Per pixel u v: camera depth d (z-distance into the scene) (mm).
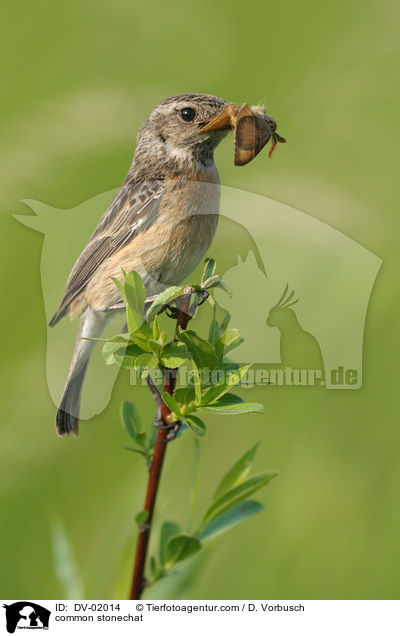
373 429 9625
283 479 9492
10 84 13391
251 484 5594
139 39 13906
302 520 9219
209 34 13906
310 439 9586
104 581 6203
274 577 8781
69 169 10805
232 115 8031
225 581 8641
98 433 9500
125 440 9438
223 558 8789
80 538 9242
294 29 13805
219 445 9914
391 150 11617
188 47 13883
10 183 10648
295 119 12430
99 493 9391
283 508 9312
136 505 6242
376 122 12078
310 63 13281
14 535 9422
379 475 9398
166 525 5699
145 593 5961
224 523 5617
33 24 14156
